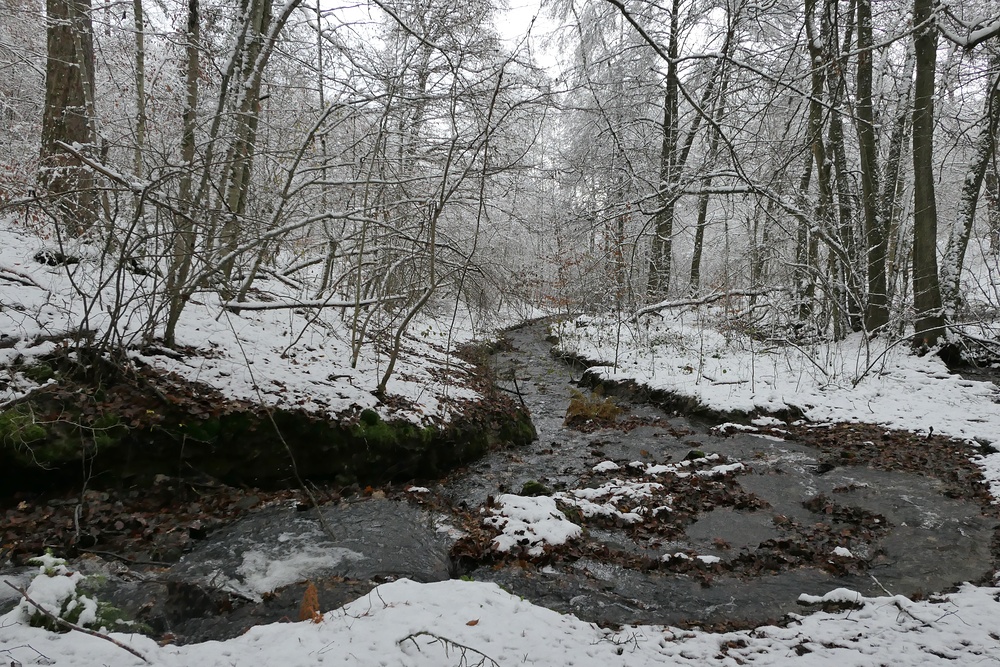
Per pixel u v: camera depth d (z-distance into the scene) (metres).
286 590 4.61
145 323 6.56
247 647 3.28
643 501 6.83
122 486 5.77
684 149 13.85
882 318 14.03
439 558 5.43
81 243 7.41
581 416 11.09
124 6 9.00
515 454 8.99
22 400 5.54
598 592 4.86
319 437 6.89
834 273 13.81
